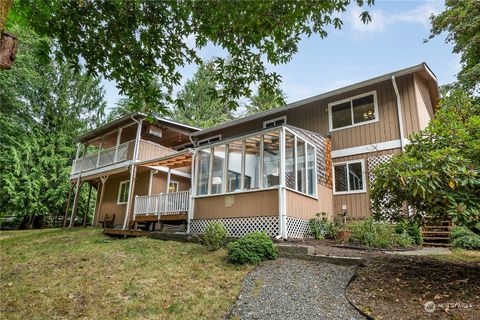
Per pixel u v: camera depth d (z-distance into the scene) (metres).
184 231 11.00
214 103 29.75
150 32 4.46
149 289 5.20
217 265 6.35
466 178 4.12
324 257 6.05
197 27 4.52
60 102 24.00
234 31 4.59
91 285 5.55
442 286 4.27
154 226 12.47
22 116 21.45
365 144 11.56
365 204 10.98
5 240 12.59
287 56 4.92
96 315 4.37
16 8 3.82
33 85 21.97
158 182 15.80
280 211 8.33
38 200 20.28
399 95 11.15
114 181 18.06
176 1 4.19
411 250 7.61
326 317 3.81
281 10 4.43
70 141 23.77
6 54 1.50
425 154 4.74
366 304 4.02
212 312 4.25
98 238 11.26
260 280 5.28
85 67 4.46
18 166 19.53
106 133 17.56
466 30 13.81
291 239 8.32
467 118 5.40
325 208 11.03
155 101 4.88
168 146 19.62
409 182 4.40
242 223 9.09
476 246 7.45
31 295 5.24
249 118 15.14
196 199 10.51
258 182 9.12
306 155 10.23
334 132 12.45
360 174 11.41
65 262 7.28
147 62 4.62
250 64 4.86
